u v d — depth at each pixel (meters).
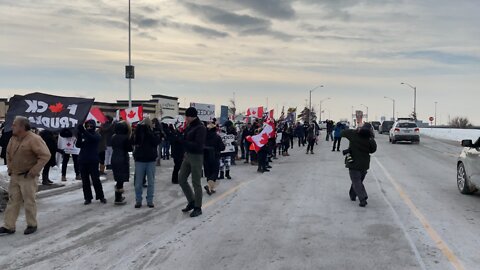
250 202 10.20
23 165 7.44
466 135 40.16
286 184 13.10
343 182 13.48
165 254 6.30
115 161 9.81
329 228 7.72
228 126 14.80
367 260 5.97
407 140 34.31
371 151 9.80
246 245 6.71
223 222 8.21
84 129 9.98
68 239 7.14
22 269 5.75
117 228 7.82
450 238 7.04
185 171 8.95
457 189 12.08
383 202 10.13
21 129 7.40
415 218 8.47
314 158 22.19
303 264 5.83
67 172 14.64
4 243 6.94
